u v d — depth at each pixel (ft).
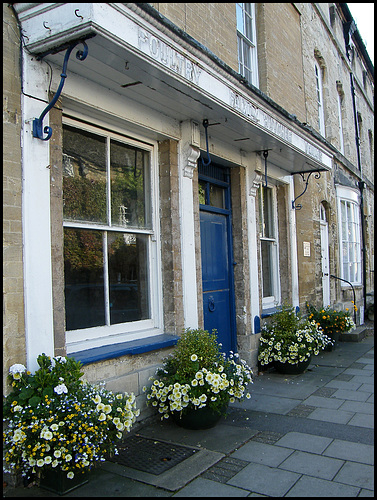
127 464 11.66
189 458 11.98
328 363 24.00
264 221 25.84
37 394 10.16
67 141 13.37
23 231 10.92
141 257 16.03
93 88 13.25
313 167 25.54
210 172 20.70
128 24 11.16
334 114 38.04
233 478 10.95
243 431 14.03
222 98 15.20
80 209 13.53
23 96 11.12
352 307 35.94
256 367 21.61
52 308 11.51
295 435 13.73
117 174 15.17
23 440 9.38
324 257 33.68
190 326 16.80
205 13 17.93
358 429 14.15
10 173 10.70
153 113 15.58
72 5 10.38
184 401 13.26
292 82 26.94
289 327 21.70
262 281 25.16
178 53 13.01
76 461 9.66
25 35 11.12
